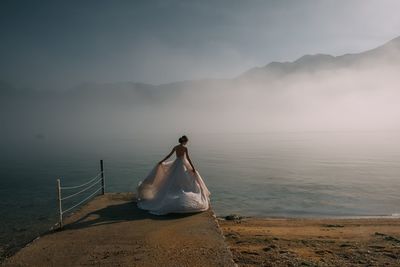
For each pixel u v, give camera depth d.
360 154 55.22
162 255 5.85
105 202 10.06
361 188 25.53
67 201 23.69
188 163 9.33
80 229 7.35
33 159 56.34
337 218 16.47
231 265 5.44
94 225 7.64
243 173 35.72
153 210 8.71
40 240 6.68
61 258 5.78
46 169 42.56
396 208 19.02
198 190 9.03
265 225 13.70
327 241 10.54
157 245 6.32
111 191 27.59
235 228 13.01
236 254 8.60
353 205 20.00
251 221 14.70
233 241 10.34
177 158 9.34
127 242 6.50
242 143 90.75
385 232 12.23
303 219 15.36
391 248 9.59
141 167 43.72
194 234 6.92
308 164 43.16
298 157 52.97
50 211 20.52
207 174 35.31
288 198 22.53
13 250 13.37
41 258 5.79
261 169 39.03
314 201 21.41
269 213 18.48
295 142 89.94
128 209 9.16
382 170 35.72
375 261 8.27
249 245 9.79
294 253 8.89
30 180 33.81
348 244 10.11
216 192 25.33
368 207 19.41
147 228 7.37
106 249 6.15
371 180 29.20
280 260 8.05
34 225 17.30
